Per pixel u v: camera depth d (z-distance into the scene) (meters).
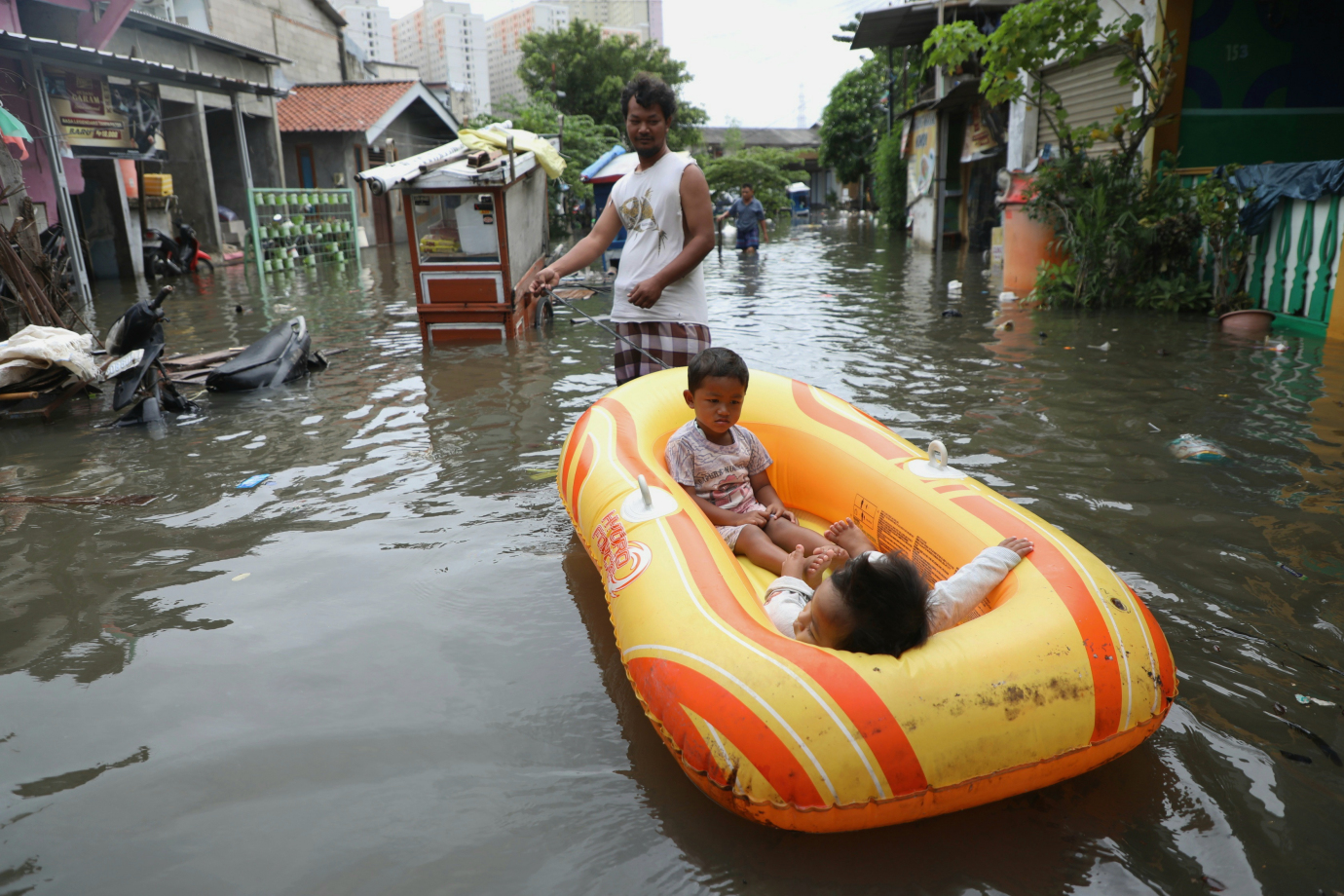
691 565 2.37
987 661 1.90
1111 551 3.27
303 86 25.12
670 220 3.74
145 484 4.48
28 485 4.50
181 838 1.96
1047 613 2.04
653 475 2.92
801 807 1.79
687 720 1.92
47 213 12.61
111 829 2.00
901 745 1.79
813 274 13.41
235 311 11.04
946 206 19.00
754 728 1.83
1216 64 9.33
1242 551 3.25
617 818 1.98
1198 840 1.86
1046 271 9.53
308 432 5.32
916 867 1.81
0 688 2.62
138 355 5.86
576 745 2.26
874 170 27.36
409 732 2.32
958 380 6.09
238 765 2.21
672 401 3.58
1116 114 9.44
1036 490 3.91
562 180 19.70
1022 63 9.30
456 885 1.79
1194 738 2.20
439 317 8.25
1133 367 6.28
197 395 6.43
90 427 5.64
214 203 18.50
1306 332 7.37
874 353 7.15
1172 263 9.02
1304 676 2.46
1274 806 1.96
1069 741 1.89
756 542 2.91
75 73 13.09
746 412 3.58
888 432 3.32
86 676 2.67
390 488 4.29
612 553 2.61
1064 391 5.67
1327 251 7.19
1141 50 8.91
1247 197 8.05
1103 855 1.83
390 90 24.81
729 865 1.83
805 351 7.30
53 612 3.11
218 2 22.73
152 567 3.46
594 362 7.11
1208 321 8.11
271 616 3.02
